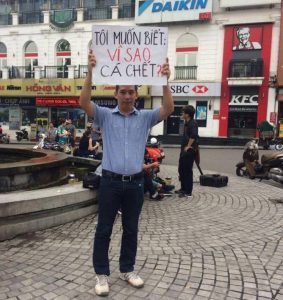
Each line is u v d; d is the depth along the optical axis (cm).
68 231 538
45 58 3170
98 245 369
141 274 407
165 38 362
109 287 377
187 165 786
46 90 3067
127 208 373
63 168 797
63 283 384
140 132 364
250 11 2598
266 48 2584
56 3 3116
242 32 2630
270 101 2595
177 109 2820
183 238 525
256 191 875
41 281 388
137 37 360
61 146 1798
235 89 2672
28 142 2909
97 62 359
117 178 358
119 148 357
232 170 1396
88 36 3033
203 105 2761
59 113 3122
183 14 2712
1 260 438
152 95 2783
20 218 519
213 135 2744
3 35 3275
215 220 620
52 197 547
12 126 3256
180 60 2817
